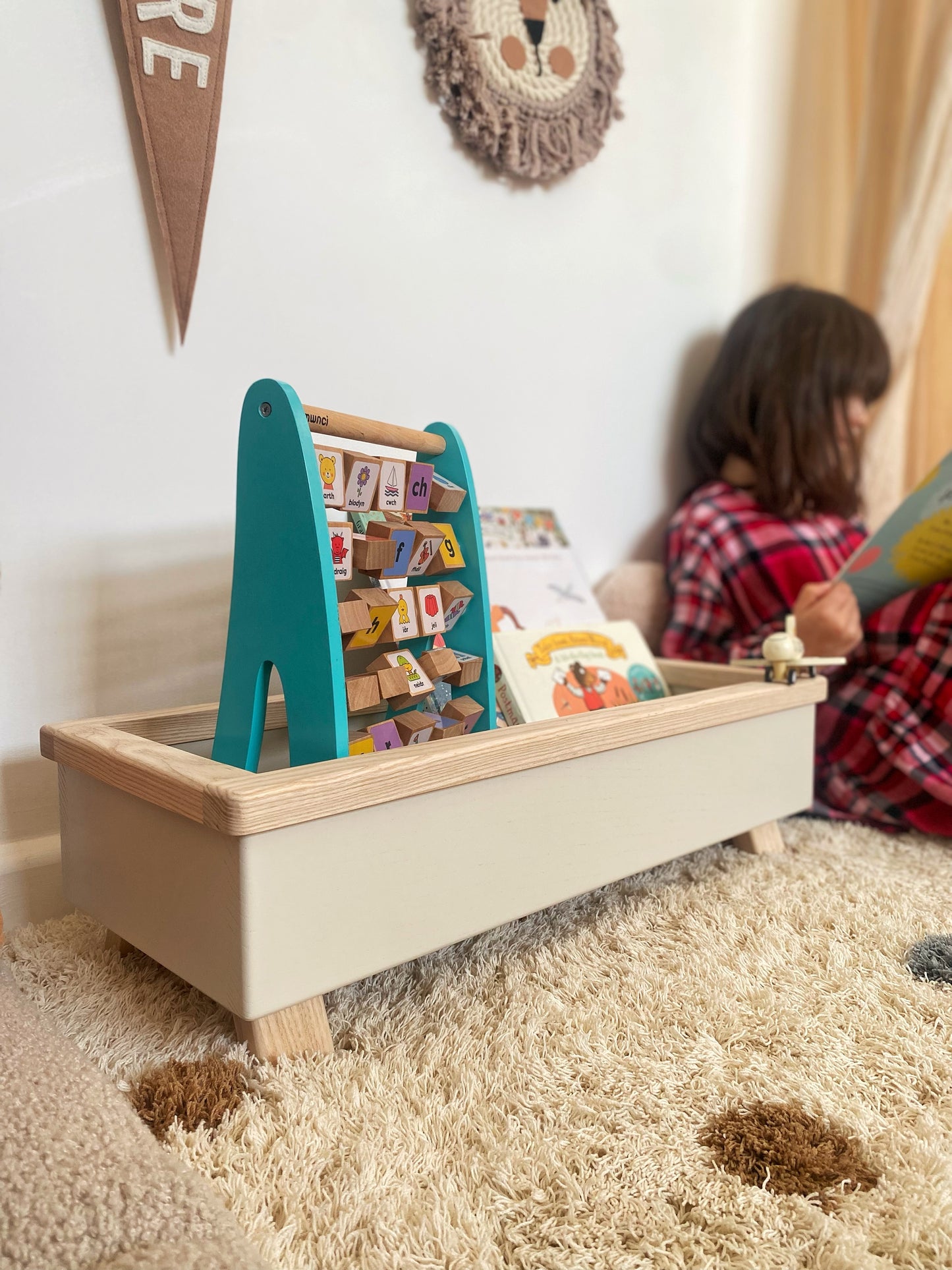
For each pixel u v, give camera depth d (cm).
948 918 83
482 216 116
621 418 138
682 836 85
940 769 106
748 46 148
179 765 62
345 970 61
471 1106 56
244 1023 60
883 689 114
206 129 87
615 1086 58
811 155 158
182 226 87
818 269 161
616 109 125
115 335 87
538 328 124
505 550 115
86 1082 54
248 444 71
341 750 66
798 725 99
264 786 55
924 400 150
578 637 101
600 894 89
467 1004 69
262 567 70
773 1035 64
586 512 134
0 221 80
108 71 84
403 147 107
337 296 103
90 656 88
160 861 64
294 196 98
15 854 83
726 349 140
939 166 137
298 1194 48
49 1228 43
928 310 148
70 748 73
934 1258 45
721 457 140
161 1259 41
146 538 90
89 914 74
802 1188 49
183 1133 53
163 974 73
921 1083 59
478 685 83
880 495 145
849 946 77
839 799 115
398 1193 49
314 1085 58
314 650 67
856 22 156
